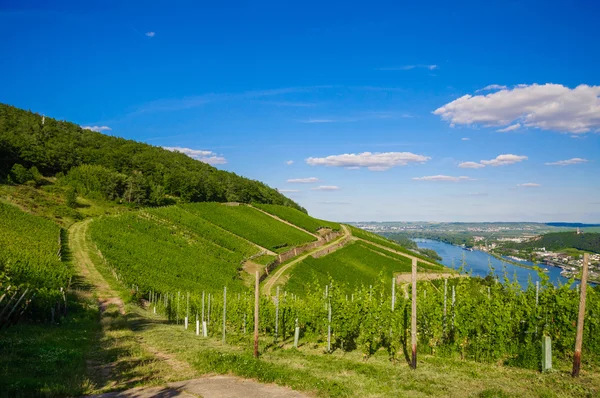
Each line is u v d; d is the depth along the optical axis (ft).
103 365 49.75
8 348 50.60
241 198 477.77
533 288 55.06
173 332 84.23
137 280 161.79
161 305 140.15
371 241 416.46
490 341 51.42
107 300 131.75
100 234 211.41
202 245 247.91
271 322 85.35
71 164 387.34
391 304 60.85
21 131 436.35
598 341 47.52
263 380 42.73
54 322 84.69
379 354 57.77
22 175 307.99
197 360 51.70
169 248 223.30
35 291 86.74
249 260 253.24
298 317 78.95
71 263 169.27
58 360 47.29
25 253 136.67
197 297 116.67
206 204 353.10
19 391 33.55
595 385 37.40
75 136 508.53
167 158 549.95
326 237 382.22
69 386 37.35
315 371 46.83
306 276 240.94
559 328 49.85
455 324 54.13
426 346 58.23
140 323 98.78
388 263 318.24
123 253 196.03
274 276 231.30
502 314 50.96
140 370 46.78
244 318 89.35
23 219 205.77
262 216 383.45
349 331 62.85
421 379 41.68
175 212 297.33
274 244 298.35
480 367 47.50
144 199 354.54
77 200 311.47
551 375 41.70
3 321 66.18
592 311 48.55
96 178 350.43
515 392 35.63
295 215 434.30
